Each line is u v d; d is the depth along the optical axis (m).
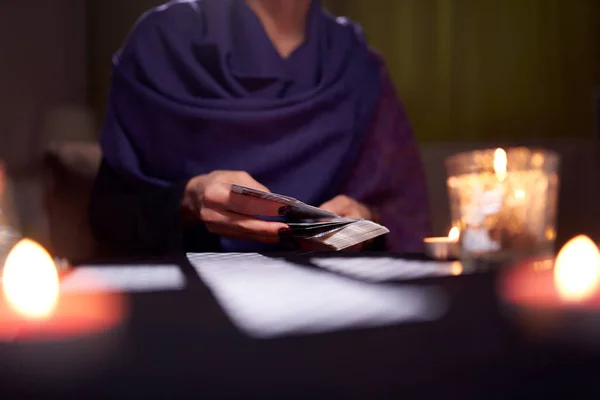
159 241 1.03
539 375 0.26
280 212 0.78
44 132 3.22
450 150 1.83
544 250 0.58
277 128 1.21
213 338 0.32
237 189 0.75
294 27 1.38
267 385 0.24
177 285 0.49
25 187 2.85
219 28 1.28
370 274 0.54
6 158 3.03
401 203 1.35
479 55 2.54
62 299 0.44
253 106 1.21
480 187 0.58
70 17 3.49
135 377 0.26
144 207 1.05
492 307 0.39
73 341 0.32
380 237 1.08
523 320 0.36
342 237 0.69
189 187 1.01
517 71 2.44
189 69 1.24
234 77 1.26
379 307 0.39
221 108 1.20
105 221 1.10
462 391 0.24
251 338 0.32
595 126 1.87
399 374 0.26
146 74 1.24
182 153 1.20
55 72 3.39
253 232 0.81
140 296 0.44
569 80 2.31
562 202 1.75
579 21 2.27
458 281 0.50
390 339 0.31
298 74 1.30
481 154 0.59
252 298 0.43
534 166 0.58
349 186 1.31
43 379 0.26
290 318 0.36
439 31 2.65
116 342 0.32
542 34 2.36
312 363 0.27
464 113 2.60
